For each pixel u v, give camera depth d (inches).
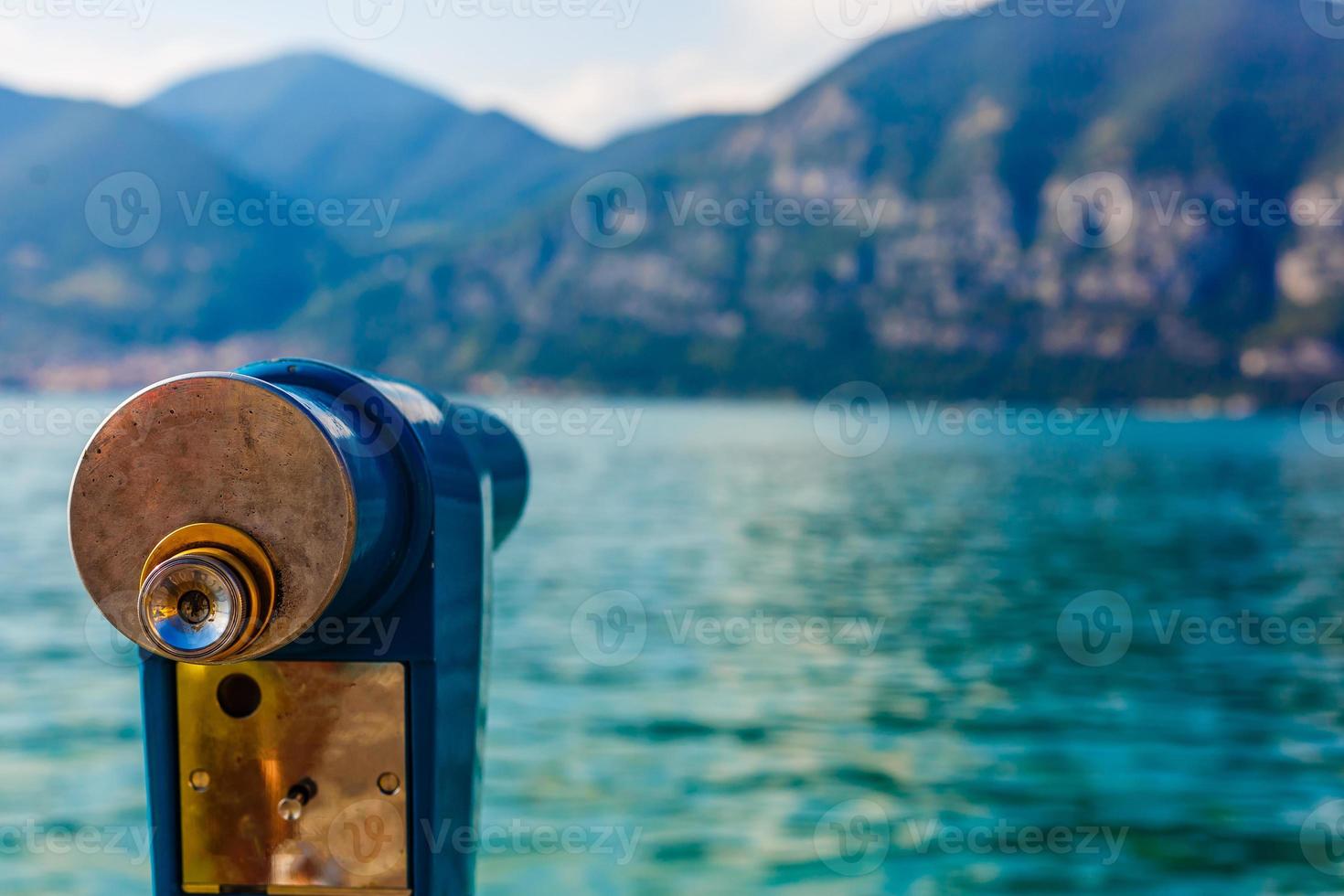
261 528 45.8
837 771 320.8
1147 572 861.2
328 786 54.4
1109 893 230.1
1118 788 310.3
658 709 398.0
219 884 54.6
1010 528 1208.8
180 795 54.6
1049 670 484.7
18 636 558.6
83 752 338.6
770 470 2281.0
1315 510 1477.6
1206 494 1765.5
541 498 1572.3
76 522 46.0
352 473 47.0
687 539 1074.1
